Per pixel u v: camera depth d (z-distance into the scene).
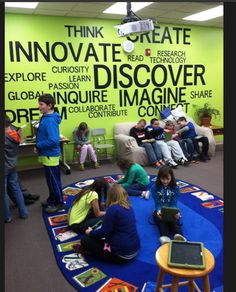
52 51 4.88
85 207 2.74
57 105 5.07
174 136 5.23
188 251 1.56
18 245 2.60
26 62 4.75
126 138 4.97
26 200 3.50
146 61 5.60
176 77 5.95
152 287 1.99
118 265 2.25
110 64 5.32
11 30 4.58
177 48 5.84
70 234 2.75
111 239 2.23
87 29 5.04
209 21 5.57
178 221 2.70
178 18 5.29
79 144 4.94
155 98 5.82
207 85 6.34
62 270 2.21
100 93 5.34
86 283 2.06
